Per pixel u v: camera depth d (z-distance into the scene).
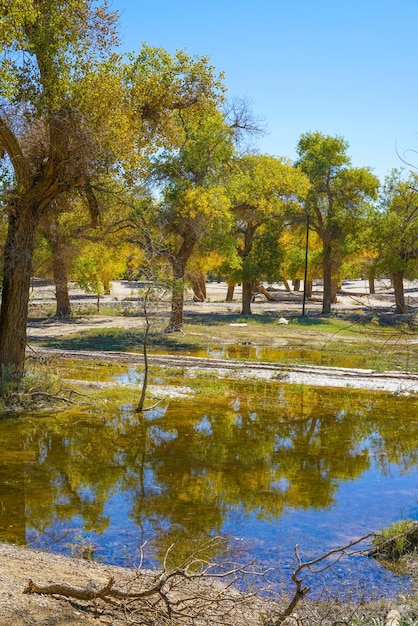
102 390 19.94
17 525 9.28
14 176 18.14
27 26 16.20
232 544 8.77
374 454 13.84
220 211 33.88
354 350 32.06
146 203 31.88
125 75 20.42
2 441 14.28
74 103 17.06
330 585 7.55
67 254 35.28
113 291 67.25
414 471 12.53
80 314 45.16
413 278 44.91
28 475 11.83
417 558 8.34
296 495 10.96
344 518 9.84
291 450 14.04
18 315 18.75
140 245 30.58
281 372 24.94
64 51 16.59
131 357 28.17
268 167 43.22
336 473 12.34
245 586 7.43
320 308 57.88
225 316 48.00
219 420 16.86
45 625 5.18
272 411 18.23
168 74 22.38
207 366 26.19
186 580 7.23
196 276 43.44
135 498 10.64
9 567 6.89
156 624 5.62
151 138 21.61
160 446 14.09
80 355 28.50
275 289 81.00
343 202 51.16
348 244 50.09
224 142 35.09
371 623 6.35
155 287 19.62
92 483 11.41
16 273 18.64
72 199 22.23
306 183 43.62
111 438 14.71
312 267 59.72
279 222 47.34
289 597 7.14
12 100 16.52
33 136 18.66
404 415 18.17
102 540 8.78
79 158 17.66
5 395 17.55
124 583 6.76
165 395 19.91
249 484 11.54
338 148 51.00
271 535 9.13
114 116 17.62
